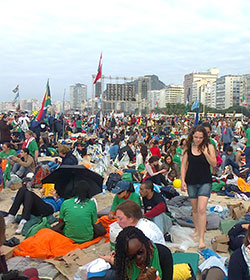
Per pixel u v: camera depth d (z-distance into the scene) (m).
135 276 2.86
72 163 8.71
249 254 3.28
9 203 8.95
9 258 5.20
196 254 5.24
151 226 3.93
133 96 71.69
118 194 6.20
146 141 21.83
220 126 21.08
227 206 8.05
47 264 4.98
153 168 9.51
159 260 3.15
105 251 5.58
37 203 6.83
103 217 6.57
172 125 38.22
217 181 10.62
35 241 5.45
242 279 3.32
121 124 38.84
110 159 14.99
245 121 51.22
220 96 196.88
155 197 6.14
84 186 5.98
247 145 13.27
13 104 41.91
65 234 5.95
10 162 10.16
